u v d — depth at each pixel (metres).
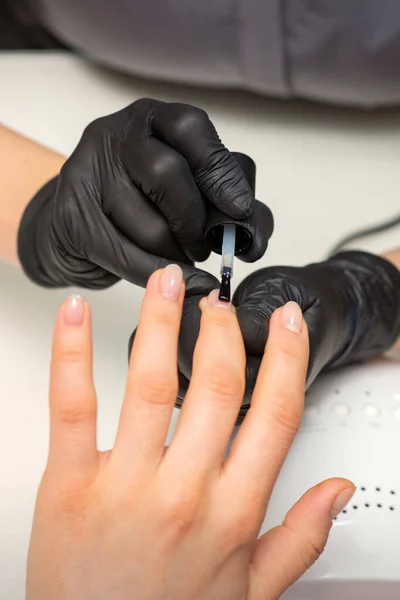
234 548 0.33
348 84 0.61
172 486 0.32
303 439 0.41
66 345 0.32
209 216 0.38
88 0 0.61
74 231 0.39
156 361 0.33
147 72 0.66
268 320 0.36
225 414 0.33
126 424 0.33
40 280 0.45
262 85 0.63
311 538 0.34
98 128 0.40
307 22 0.57
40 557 0.33
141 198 0.39
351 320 0.43
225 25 0.59
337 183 0.59
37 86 0.68
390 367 0.45
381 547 0.37
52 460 0.33
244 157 0.40
